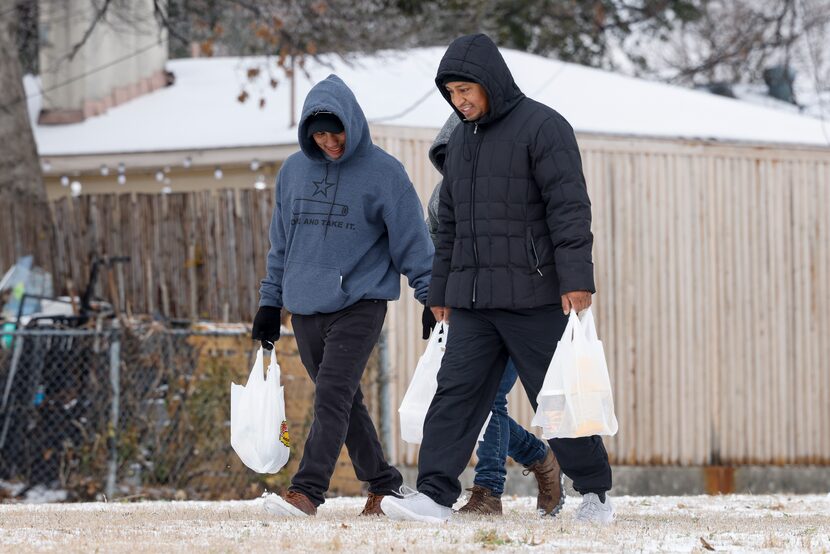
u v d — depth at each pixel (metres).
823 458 39.25
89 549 12.59
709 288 37.97
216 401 30.89
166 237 35.38
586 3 76.12
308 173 17.72
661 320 37.41
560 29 74.69
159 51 47.66
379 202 17.39
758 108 46.06
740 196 38.47
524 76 44.69
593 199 36.72
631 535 14.20
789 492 37.97
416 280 17.44
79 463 30.66
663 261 37.47
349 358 17.14
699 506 21.61
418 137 34.84
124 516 17.41
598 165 36.84
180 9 52.03
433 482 15.48
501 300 15.35
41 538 13.85
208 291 34.91
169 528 15.03
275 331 18.19
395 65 46.75
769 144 38.75
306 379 31.08
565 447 15.84
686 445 37.59
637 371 37.06
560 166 15.15
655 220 37.41
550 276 15.38
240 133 39.69
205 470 30.81
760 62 75.69
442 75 15.41
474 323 15.74
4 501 29.83
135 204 35.72
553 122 15.34
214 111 43.56
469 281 15.56
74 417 30.89
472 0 58.47
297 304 17.41
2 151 38.47
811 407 39.12
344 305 17.25
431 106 40.09
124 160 39.66
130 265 35.66
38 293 35.59
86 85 43.97
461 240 15.72
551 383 15.01
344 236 17.36
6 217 36.62
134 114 44.12
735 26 79.88
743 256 38.44
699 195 37.97
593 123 39.22
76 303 34.12
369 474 17.75
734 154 38.41
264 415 17.59
